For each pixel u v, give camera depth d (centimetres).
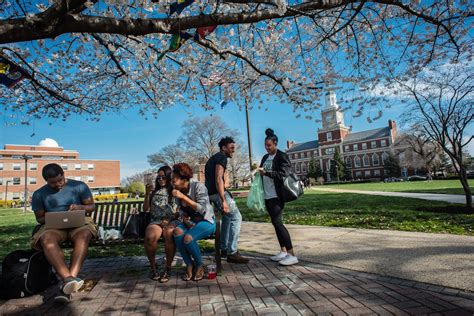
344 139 8169
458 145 795
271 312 240
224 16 312
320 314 232
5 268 315
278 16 329
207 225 344
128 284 331
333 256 398
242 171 4706
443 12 459
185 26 308
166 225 358
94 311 262
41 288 321
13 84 391
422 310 228
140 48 518
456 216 695
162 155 5209
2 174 5725
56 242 299
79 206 335
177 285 321
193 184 359
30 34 265
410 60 590
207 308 255
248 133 1514
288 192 374
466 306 232
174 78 659
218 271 348
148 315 248
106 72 654
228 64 602
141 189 5472
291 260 372
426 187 2373
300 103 632
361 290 276
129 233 388
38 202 333
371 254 394
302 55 454
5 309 274
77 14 281
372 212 853
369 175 7456
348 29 557
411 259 359
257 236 600
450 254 369
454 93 768
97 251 527
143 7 375
